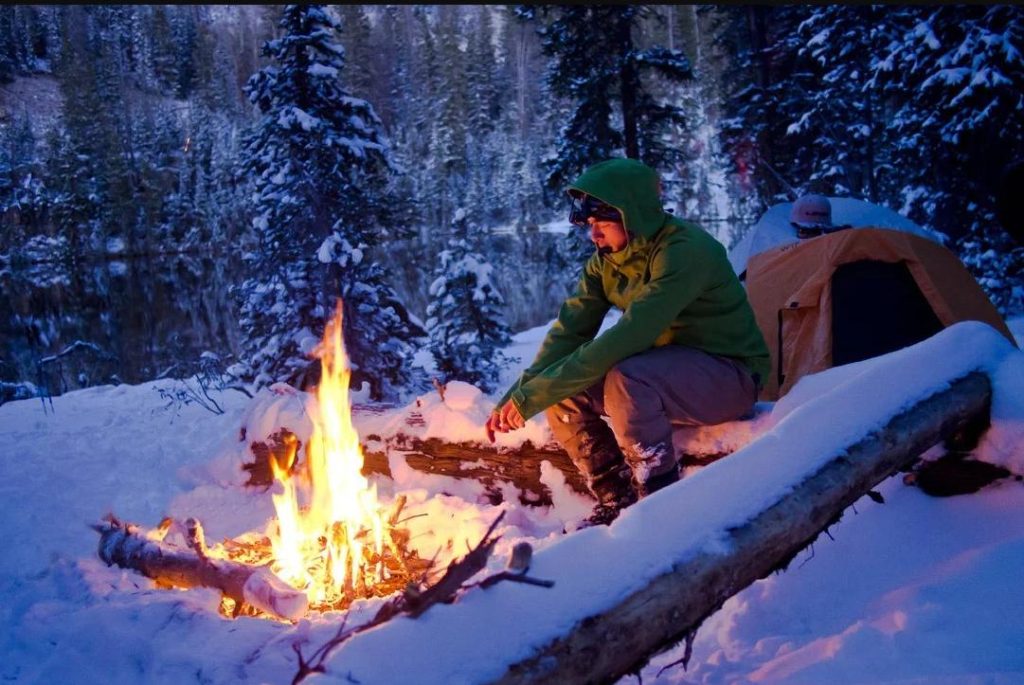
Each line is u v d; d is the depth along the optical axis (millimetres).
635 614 1604
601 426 2914
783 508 1892
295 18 7871
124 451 5168
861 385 2293
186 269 27312
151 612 2326
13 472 4715
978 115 10477
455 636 1470
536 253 30297
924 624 1839
